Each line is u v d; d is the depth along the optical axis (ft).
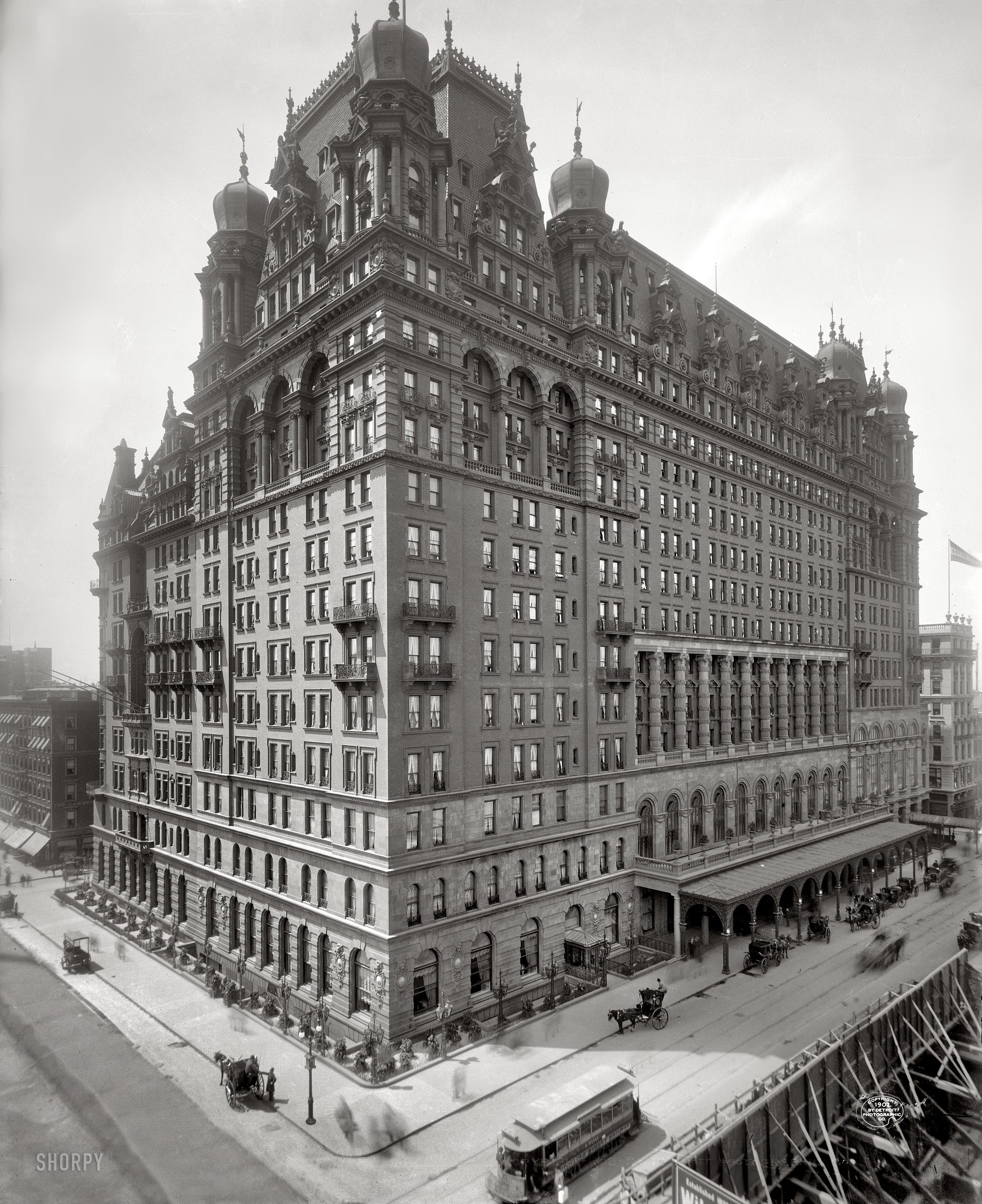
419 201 155.33
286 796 172.76
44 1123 111.86
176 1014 151.53
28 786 284.20
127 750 250.37
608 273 198.49
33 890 251.60
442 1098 118.62
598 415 191.83
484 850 156.56
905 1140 118.93
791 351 303.68
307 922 159.74
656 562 212.84
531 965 165.07
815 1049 127.75
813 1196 105.29
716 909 174.29
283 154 193.06
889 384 345.31
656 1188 93.56
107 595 274.36
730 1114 112.06
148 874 227.61
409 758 146.10
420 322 154.20
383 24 153.28
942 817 329.93
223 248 201.77
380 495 148.05
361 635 151.23
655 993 142.41
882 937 193.26
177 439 243.81
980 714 350.84
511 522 170.30
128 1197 94.94
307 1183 98.78
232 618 197.77
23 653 276.41
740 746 236.43
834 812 272.31
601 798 185.57
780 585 266.16
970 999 153.07
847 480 303.27
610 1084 107.14
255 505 188.85
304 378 175.52
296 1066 129.59
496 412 171.01
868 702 313.73
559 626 179.01
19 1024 144.87
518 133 183.83
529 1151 96.22
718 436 239.50
